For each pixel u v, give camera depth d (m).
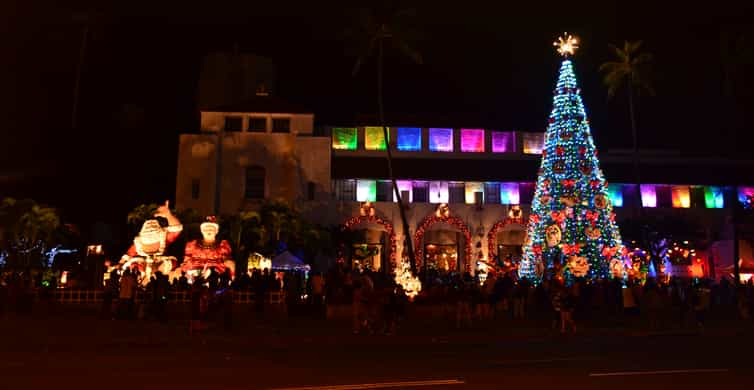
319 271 51.19
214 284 25.06
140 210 45.78
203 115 55.22
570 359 15.30
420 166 55.75
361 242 52.47
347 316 26.81
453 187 55.97
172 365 14.00
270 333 22.44
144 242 34.19
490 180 55.12
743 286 31.11
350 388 10.67
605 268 33.50
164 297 25.42
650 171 57.19
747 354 16.45
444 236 55.72
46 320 24.77
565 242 33.66
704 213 56.06
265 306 28.62
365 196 55.12
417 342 20.56
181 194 53.19
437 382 11.38
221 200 53.62
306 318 27.56
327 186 54.28
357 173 54.78
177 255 46.09
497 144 57.66
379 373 12.69
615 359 15.27
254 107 55.91
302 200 53.84
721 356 15.95
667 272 54.16
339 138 56.97
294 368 13.52
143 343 19.41
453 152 56.97
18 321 24.22
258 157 54.53
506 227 54.94
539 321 27.34
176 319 26.22
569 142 35.22
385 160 56.34
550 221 34.91
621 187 56.66
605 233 34.19
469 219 54.75
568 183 34.34
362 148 56.69
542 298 29.33
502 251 55.53
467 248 53.88
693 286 28.34
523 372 12.83
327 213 53.88
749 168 58.66
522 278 31.72
